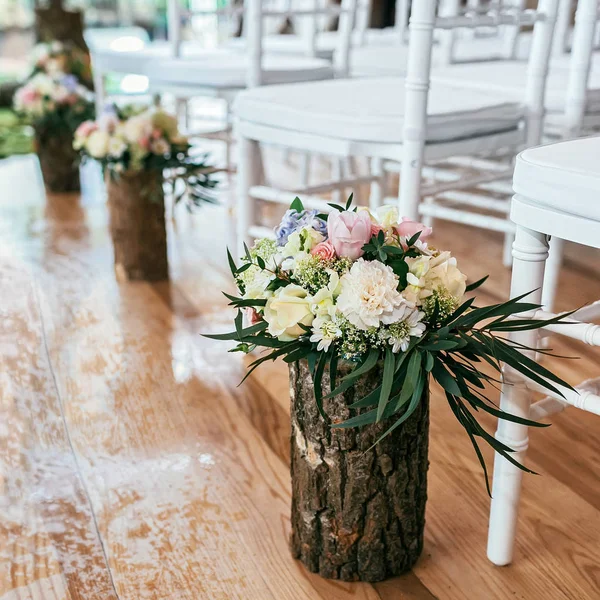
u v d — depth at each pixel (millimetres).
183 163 1960
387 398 778
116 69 2318
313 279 852
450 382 807
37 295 1969
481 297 1866
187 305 1906
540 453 1270
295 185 3016
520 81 1723
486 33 2693
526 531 1075
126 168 1922
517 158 863
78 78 3115
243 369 1572
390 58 2307
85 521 1099
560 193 794
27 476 1208
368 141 1316
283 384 1509
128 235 2021
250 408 1413
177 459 1251
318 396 839
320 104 1405
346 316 807
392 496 942
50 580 983
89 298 1949
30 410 1407
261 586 972
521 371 841
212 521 1097
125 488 1175
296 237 881
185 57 2156
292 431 966
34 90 2873
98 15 4336
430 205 1786
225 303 1921
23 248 2350
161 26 4430
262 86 1708
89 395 1463
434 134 1305
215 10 2137
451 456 1259
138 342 1694
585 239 790
